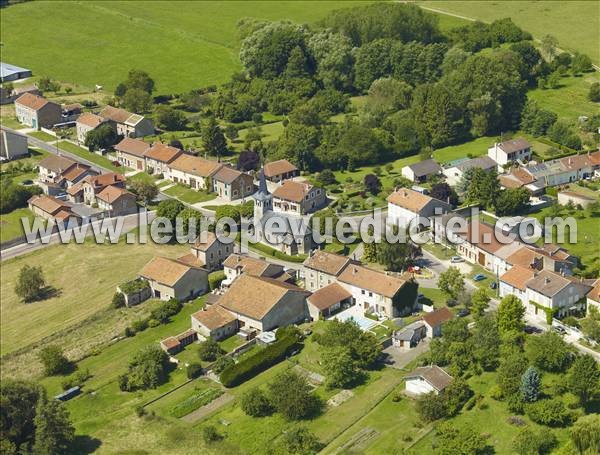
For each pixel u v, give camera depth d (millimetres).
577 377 190375
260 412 198750
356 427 191875
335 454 183625
